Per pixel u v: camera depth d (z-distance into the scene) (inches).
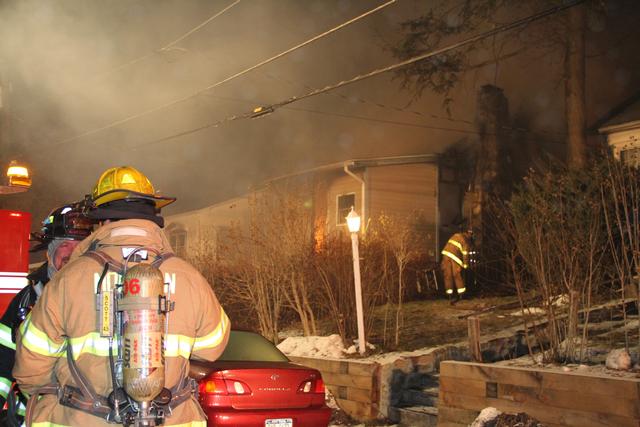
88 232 132.8
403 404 356.8
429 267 691.4
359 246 488.4
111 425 95.7
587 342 336.2
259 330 533.3
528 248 342.0
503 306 506.9
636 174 357.4
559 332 336.5
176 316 102.8
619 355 288.2
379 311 566.3
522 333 398.0
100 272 99.0
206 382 265.6
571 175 378.3
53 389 100.3
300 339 437.7
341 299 456.8
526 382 276.4
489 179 793.6
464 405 296.2
